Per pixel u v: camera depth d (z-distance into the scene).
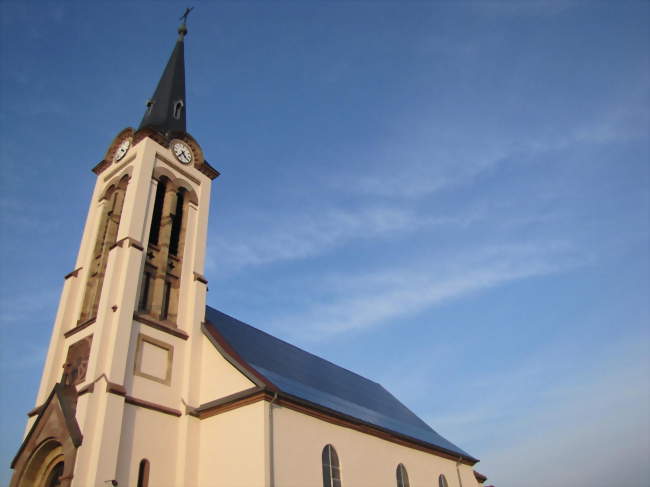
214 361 30.88
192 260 34.47
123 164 35.69
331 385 39.53
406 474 35.97
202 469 27.66
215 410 28.78
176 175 35.81
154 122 37.56
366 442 33.31
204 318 33.19
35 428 26.95
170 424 28.38
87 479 23.72
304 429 28.73
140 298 30.30
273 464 25.77
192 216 35.88
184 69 43.47
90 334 29.08
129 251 29.94
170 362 30.03
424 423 47.84
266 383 27.56
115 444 25.00
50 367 29.61
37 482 26.52
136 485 25.61
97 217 35.38
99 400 25.75
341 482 29.56
